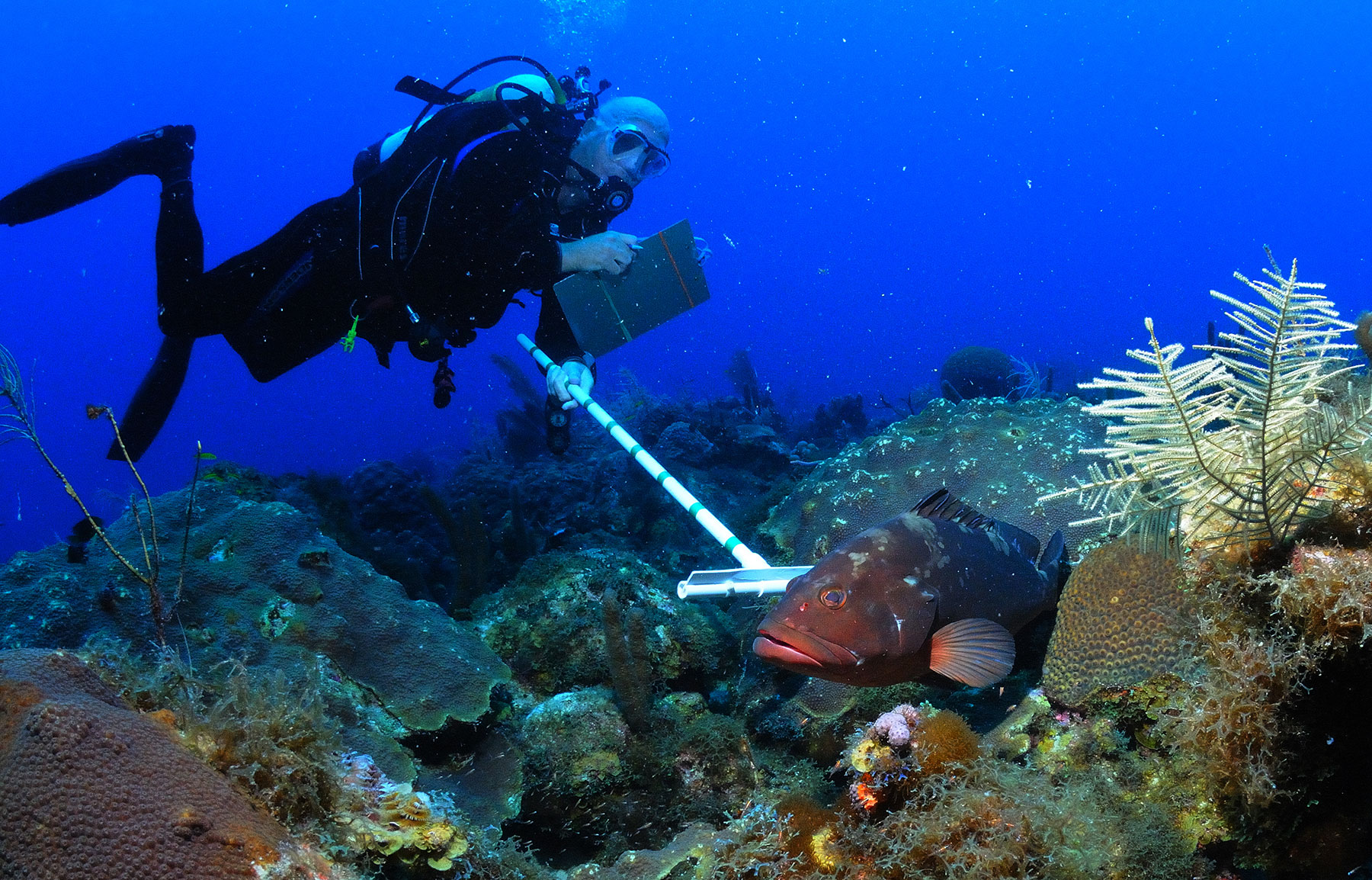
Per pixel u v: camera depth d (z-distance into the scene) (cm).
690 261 475
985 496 357
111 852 146
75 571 300
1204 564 242
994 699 287
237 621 309
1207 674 226
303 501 530
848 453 424
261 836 159
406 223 415
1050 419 394
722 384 3047
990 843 200
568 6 2931
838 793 292
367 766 217
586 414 990
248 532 347
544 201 440
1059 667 264
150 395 491
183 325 458
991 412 424
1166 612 244
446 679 331
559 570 411
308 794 185
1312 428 212
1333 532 219
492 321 476
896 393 2494
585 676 377
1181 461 234
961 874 199
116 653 204
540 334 490
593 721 332
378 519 684
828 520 383
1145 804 238
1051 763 253
